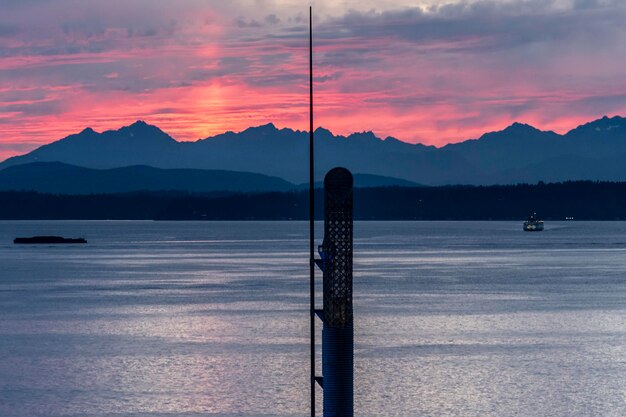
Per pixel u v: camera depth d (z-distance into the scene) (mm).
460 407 90500
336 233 45219
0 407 91438
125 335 136500
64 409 90625
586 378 103312
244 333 136625
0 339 133625
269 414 87812
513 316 157375
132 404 92062
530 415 87938
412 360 112938
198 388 98438
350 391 45469
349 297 45344
